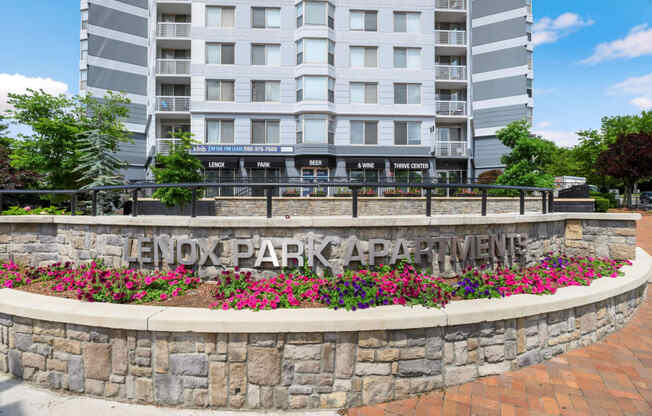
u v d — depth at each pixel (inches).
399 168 852.6
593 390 132.1
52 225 221.0
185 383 130.3
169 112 816.3
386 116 853.8
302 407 129.8
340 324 127.6
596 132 1182.9
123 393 133.8
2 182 514.3
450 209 516.1
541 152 652.1
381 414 124.7
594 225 248.7
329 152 816.3
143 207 496.7
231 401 129.6
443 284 166.4
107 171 429.1
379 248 180.7
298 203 506.9
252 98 819.4
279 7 818.2
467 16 898.1
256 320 126.2
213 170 804.0
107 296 154.2
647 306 221.6
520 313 144.3
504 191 624.1
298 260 174.7
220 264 177.8
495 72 943.0
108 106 655.8
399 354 132.5
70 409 128.6
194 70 799.1
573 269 208.2
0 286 177.8
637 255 265.0
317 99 808.9
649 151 852.0
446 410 123.8
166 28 855.7
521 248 208.4
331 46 826.2
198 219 175.2
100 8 901.2
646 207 892.6
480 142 965.2
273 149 817.5
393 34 848.3
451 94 949.8
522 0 916.0
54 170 546.3
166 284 169.9
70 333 137.5
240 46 808.9
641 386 134.1
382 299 146.7
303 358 129.1
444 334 136.6
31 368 143.8
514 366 146.7
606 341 172.7
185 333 129.3
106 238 197.5
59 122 557.0
